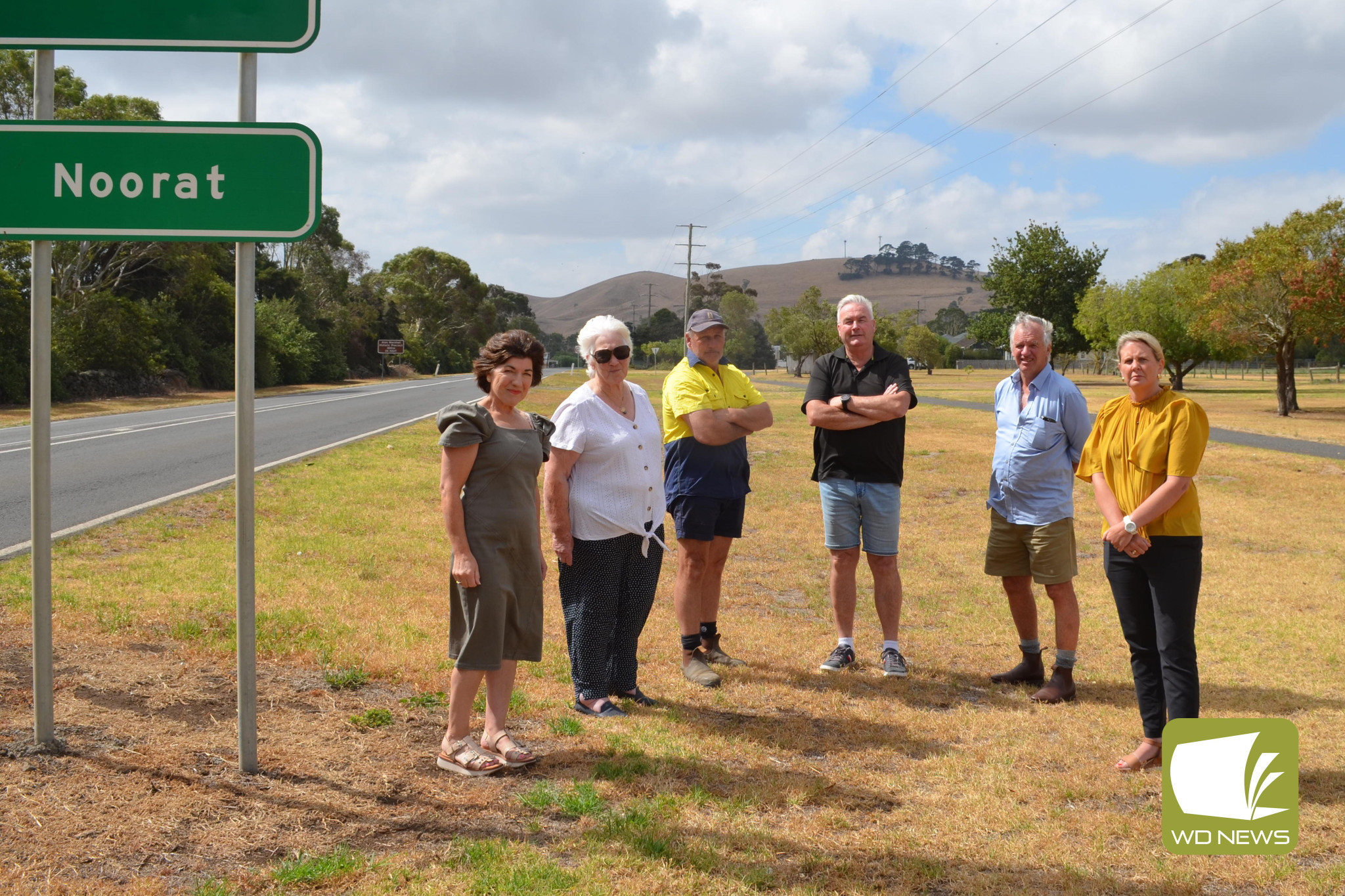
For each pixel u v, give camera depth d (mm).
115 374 36688
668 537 9781
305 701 4336
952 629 6418
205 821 3135
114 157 3512
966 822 3406
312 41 3559
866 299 5402
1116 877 3035
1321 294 29109
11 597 5746
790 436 22406
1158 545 3977
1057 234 65000
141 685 4344
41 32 3527
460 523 3621
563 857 3029
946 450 18641
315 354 60188
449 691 4590
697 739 4137
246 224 3510
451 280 123062
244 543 3486
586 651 4453
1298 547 9656
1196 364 52219
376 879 2803
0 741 3598
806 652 5695
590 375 4652
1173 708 3898
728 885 2861
